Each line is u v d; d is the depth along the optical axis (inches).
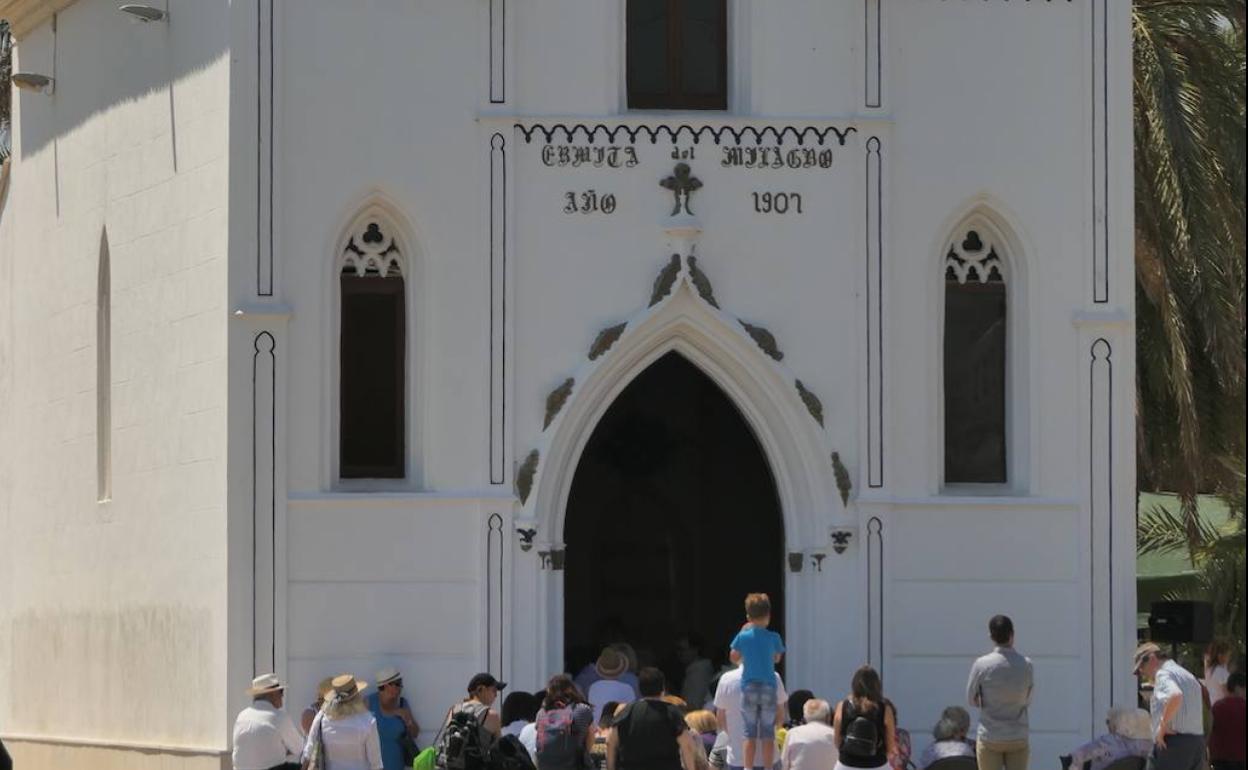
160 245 1545.3
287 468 1435.8
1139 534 1956.2
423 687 1437.0
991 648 1471.5
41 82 1734.7
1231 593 1841.8
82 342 1680.6
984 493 1492.4
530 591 1445.6
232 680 1428.4
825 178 1475.1
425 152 1456.7
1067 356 1489.9
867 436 1467.8
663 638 1785.2
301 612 1433.3
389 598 1439.5
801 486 1475.1
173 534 1518.2
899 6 1485.0
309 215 1446.9
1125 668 1480.1
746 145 1470.2
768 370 1464.1
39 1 1738.4
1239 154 1729.8
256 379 1435.8
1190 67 1776.6
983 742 1301.7
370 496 1438.2
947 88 1487.5
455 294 1454.2
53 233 1738.4
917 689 1466.5
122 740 1593.3
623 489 1784.0
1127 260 1496.1
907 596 1469.0
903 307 1478.8
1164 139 1668.3
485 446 1448.1
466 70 1460.4
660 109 1488.7
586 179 1461.6
